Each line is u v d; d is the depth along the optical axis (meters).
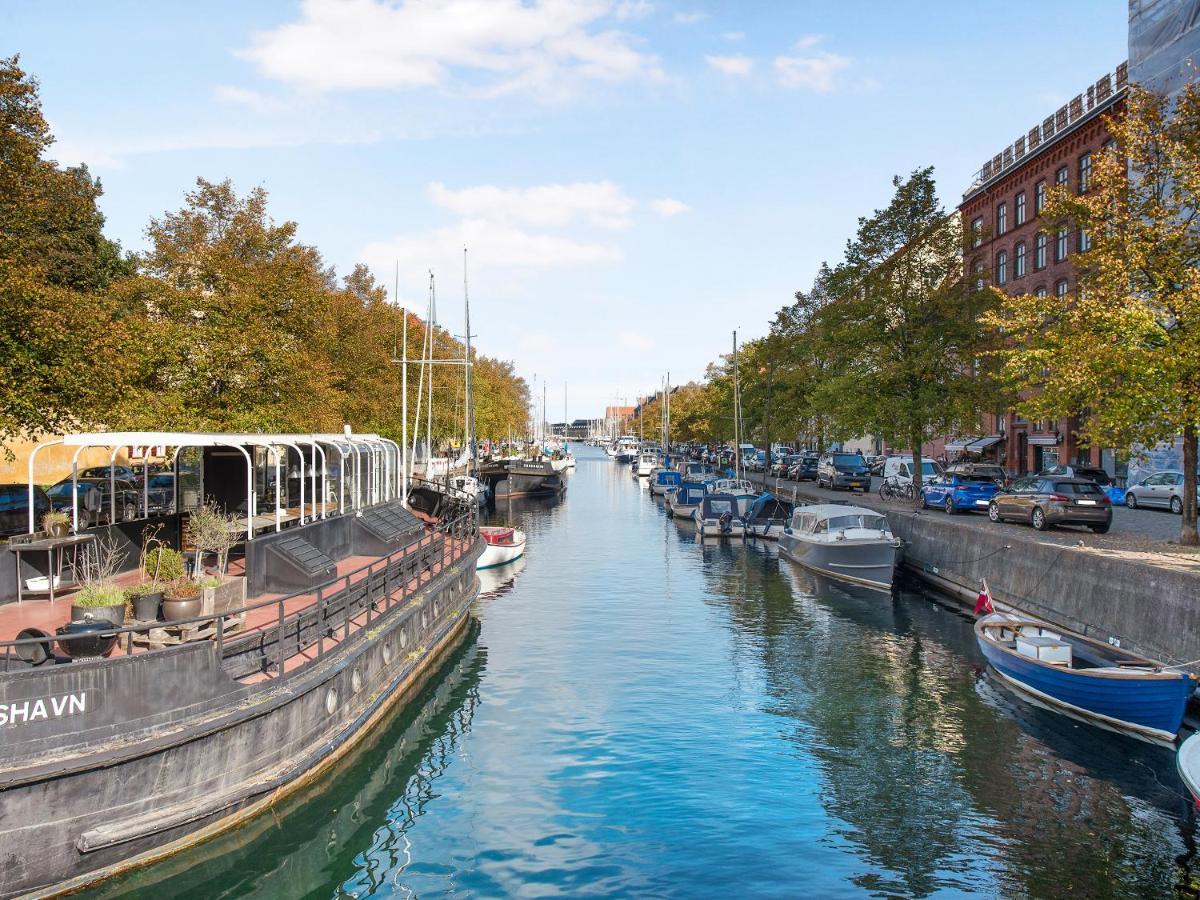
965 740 14.59
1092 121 43.69
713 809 12.00
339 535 19.22
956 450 59.81
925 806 12.03
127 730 9.07
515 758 13.95
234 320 23.31
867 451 80.38
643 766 13.57
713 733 15.09
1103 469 40.53
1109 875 10.11
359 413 38.75
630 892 9.75
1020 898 9.63
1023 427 52.03
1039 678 16.08
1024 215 51.25
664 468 89.38
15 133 16.22
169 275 26.02
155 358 21.38
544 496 74.06
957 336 36.72
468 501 31.94
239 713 10.09
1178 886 9.85
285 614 13.22
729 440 80.50
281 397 24.41
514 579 32.12
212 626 11.56
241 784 10.26
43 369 15.45
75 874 8.62
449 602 21.72
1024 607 22.06
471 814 11.85
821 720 15.74
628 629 23.42
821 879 10.07
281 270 25.20
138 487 24.11
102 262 39.84
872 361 38.06
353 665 13.37
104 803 8.78
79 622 9.91
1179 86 31.45
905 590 29.06
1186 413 18.70
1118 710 14.62
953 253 38.03
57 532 13.75
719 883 9.98
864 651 20.80
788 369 59.56
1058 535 24.53
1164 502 32.88
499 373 109.06
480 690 17.70
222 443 14.80
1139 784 12.66
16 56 16.33
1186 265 21.02
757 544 42.53
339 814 11.84
